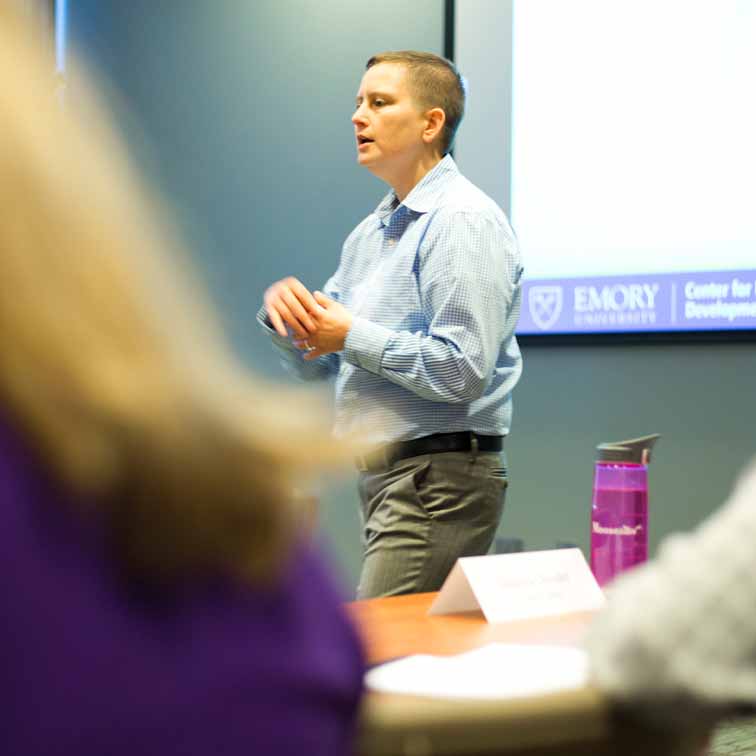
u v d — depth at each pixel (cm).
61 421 83
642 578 139
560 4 688
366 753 141
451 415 423
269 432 90
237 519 87
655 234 663
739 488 142
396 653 218
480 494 427
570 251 689
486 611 260
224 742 89
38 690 85
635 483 313
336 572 104
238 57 802
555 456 702
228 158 804
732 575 131
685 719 135
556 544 689
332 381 486
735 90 639
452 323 411
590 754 144
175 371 87
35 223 84
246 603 92
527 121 700
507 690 157
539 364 708
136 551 87
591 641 143
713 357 654
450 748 144
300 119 780
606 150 676
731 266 642
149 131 827
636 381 677
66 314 83
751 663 131
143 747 87
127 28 835
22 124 86
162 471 84
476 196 436
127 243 88
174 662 88
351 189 763
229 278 802
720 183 643
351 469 95
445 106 449
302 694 94
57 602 86
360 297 448
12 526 85
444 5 728
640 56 665
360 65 762
